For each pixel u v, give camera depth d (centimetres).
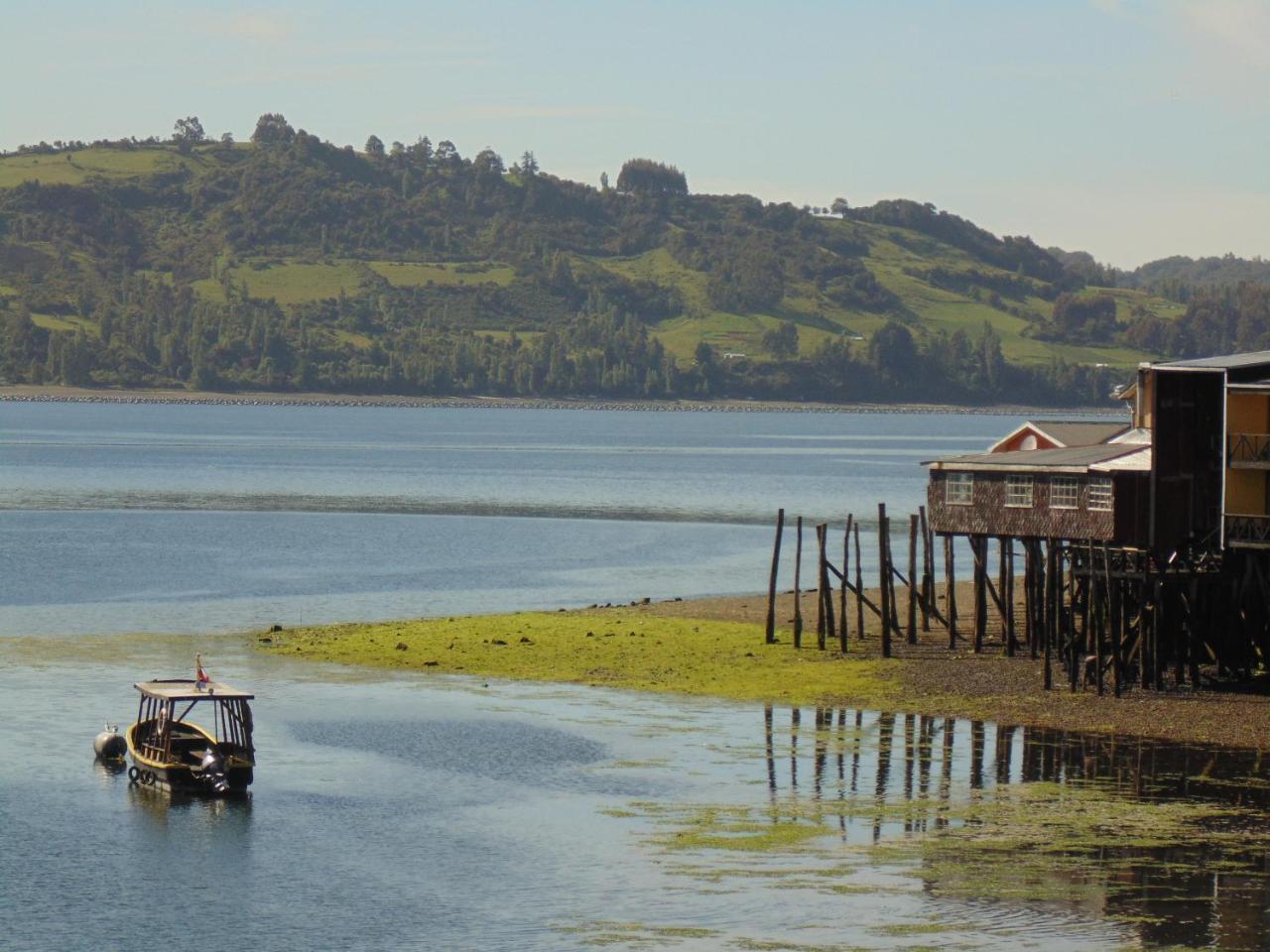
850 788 13275
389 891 10950
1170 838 11794
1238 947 9719
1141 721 15388
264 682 17950
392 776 13875
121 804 13075
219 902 10738
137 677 18188
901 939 9875
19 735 15388
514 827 12331
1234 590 16688
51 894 10912
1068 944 9775
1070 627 16712
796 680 17625
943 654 18938
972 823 12225
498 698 17025
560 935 10075
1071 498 17962
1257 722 15275
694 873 11169
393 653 19612
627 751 14675
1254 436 16362
